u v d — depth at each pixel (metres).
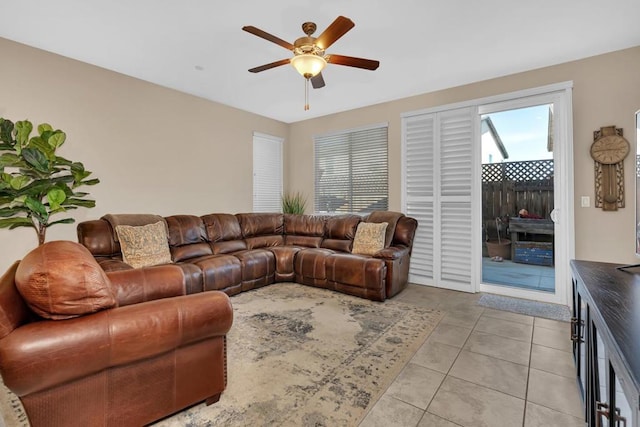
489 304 3.41
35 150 2.70
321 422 1.57
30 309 1.32
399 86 4.04
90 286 1.31
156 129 4.01
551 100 3.41
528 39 2.88
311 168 5.66
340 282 3.75
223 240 4.27
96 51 3.13
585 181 3.25
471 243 3.91
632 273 1.75
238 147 5.06
